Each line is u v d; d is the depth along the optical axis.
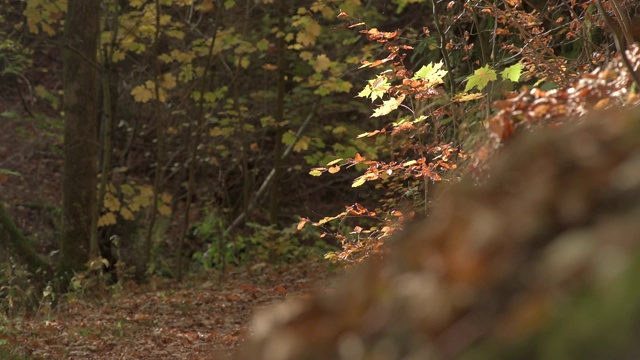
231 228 18.81
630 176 1.44
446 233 1.57
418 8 17.86
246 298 13.07
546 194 1.50
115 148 22.06
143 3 16.16
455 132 7.07
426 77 7.18
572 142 1.61
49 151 24.56
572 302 1.27
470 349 1.36
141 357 9.48
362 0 19.09
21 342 9.96
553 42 9.91
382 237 7.29
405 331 1.48
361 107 18.94
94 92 15.79
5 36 18.22
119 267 15.58
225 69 20.70
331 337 1.60
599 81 2.96
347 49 19.27
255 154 22.19
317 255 16.78
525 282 1.39
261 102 20.55
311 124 20.03
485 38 10.59
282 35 16.38
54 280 15.02
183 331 10.92
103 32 16.67
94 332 10.72
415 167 7.18
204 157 21.27
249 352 1.74
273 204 18.50
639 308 1.20
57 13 15.68
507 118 2.81
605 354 1.20
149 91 16.64
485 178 2.72
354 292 1.66
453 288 1.45
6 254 15.57
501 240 1.47
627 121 1.58
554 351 1.25
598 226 1.40
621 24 5.12
